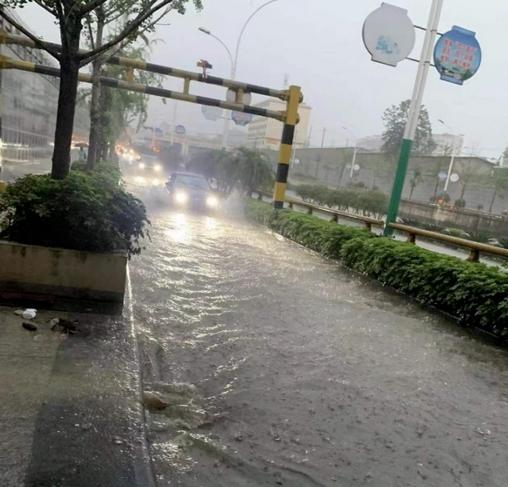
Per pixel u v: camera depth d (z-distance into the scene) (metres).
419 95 12.05
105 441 2.67
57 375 3.26
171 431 3.29
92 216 4.65
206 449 3.16
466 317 7.02
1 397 2.90
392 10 11.71
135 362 3.64
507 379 5.15
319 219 14.40
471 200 42.78
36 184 4.81
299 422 3.70
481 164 43.78
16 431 2.61
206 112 25.03
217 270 8.67
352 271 10.30
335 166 59.53
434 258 8.24
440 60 11.77
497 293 6.60
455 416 4.16
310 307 7.03
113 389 3.21
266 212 16.88
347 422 3.80
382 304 7.76
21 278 4.54
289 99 16.08
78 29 5.07
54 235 4.73
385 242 9.84
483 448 3.68
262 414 3.75
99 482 2.35
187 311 6.08
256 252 11.27
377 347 5.66
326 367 4.83
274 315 6.41
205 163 28.70
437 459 3.45
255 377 4.41
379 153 52.56
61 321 4.04
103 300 4.73
